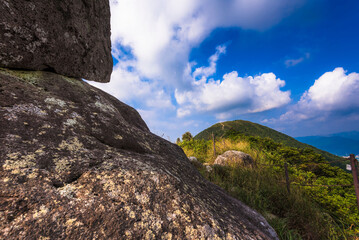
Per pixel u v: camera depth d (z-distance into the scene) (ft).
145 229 2.40
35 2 4.08
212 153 28.48
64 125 3.63
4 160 2.28
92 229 2.10
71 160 2.87
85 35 5.67
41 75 4.59
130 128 5.78
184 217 2.91
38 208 2.03
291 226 8.93
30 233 1.81
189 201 3.35
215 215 3.72
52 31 4.52
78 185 2.55
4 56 3.70
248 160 20.89
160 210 2.79
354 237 8.28
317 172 28.14
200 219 3.08
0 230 1.73
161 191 3.12
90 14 5.88
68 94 4.72
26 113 3.21
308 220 9.03
